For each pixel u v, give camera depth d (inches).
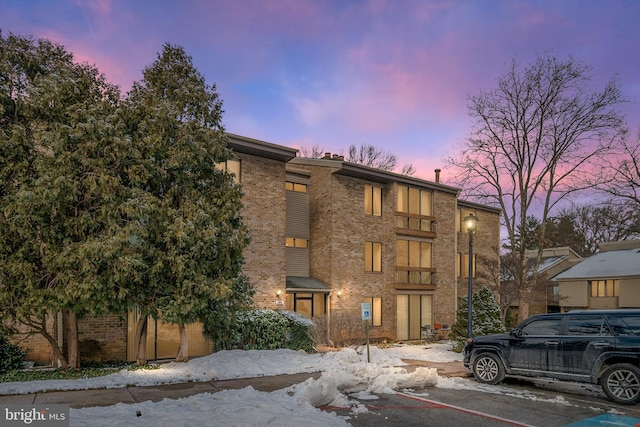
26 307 426.6
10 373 483.5
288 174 914.1
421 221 1042.7
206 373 489.4
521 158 979.3
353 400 391.9
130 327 606.9
